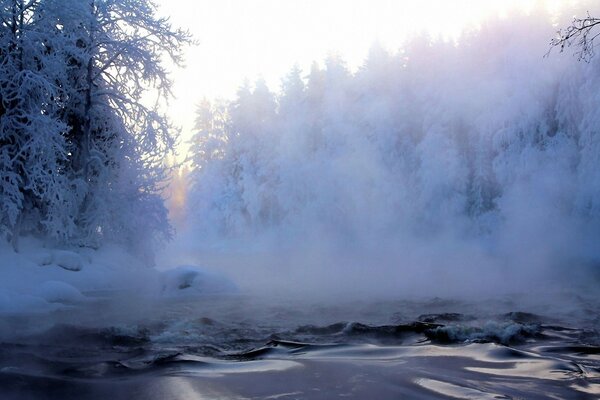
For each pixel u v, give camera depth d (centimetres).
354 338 834
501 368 617
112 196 2205
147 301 1496
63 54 2080
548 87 4562
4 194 1816
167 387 564
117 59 2239
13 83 1877
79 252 2014
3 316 1210
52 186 1886
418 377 579
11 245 1855
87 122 2166
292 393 530
